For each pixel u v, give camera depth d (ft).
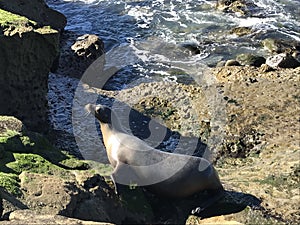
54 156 23.95
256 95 34.83
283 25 52.90
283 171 25.40
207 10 57.57
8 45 28.73
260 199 22.76
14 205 18.85
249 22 53.93
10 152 22.53
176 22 55.06
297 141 28.71
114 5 60.80
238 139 29.91
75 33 50.83
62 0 63.57
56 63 40.81
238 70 40.60
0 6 41.04
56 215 18.37
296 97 33.88
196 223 21.27
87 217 19.79
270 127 30.58
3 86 29.32
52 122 32.35
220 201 22.36
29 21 30.58
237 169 27.04
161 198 22.82
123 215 21.27
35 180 20.40
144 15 57.41
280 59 42.14
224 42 49.55
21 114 30.22
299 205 22.30
